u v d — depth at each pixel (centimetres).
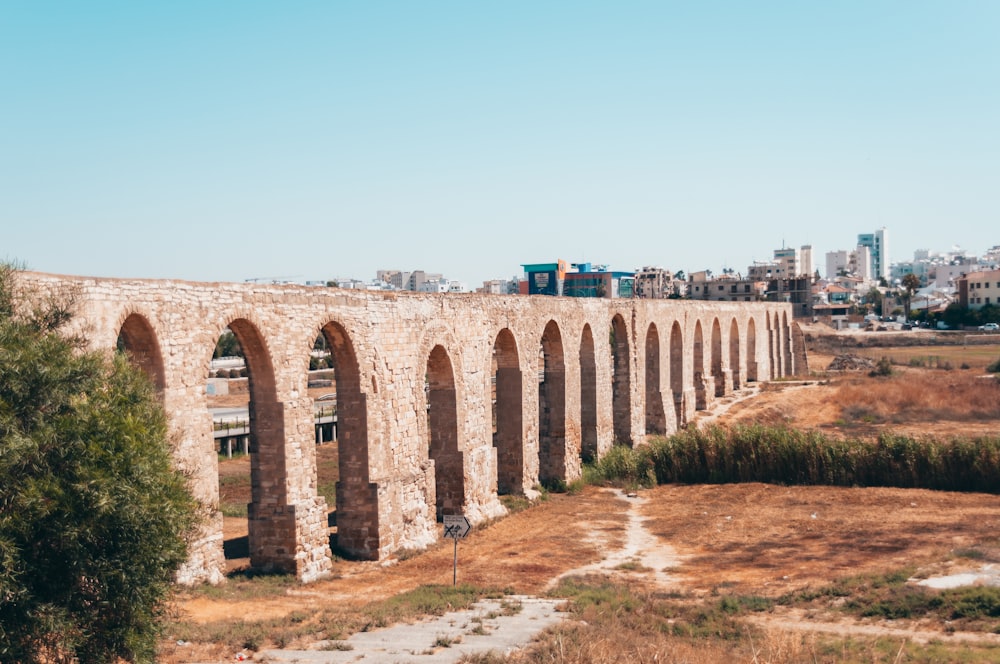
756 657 2362
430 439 4588
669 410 7712
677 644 2492
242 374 11769
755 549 4156
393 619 2750
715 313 9438
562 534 4497
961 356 13238
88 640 1895
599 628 2569
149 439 2016
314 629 2552
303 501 3438
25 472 1778
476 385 4766
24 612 1748
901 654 2344
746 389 10431
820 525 4594
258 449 3369
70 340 2017
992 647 2503
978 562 3484
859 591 3191
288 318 3381
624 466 6028
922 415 7994
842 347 15788
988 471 5294
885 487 5484
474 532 4506
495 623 2697
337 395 3831
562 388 5784
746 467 5834
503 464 5334
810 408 8831
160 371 2817
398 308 4072
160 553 1953
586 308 6172
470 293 4747
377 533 3794
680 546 4294
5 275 2002
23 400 1806
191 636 2380
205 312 2997
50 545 1819
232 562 3638
